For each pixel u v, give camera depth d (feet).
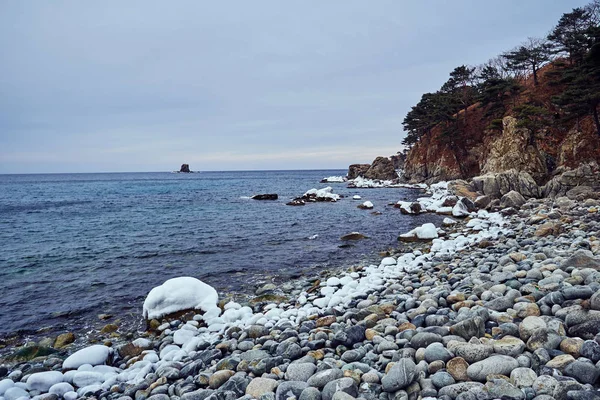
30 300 35.70
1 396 18.48
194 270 45.01
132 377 20.16
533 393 12.55
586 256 25.84
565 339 15.39
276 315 27.96
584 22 164.76
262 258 50.39
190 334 25.61
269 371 17.70
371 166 275.59
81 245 61.16
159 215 98.48
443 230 65.87
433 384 14.11
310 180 359.87
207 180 370.73
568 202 70.08
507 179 102.12
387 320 22.15
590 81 110.11
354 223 80.12
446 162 192.75
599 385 12.84
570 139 115.65
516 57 172.76
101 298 36.01
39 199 158.51
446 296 26.16
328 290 32.96
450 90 228.02
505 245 43.37
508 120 134.72
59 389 18.83
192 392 16.20
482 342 16.60
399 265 41.47
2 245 61.82
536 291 22.21
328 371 15.44
